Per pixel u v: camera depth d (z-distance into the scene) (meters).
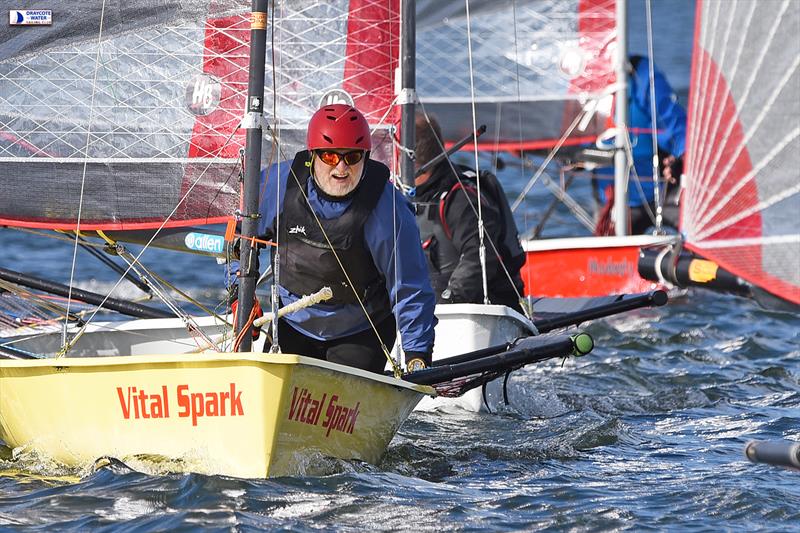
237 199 23.84
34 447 19.36
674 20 145.62
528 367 28.59
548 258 35.66
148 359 17.72
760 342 30.84
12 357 21.22
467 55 40.47
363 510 17.08
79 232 24.17
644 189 42.09
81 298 23.88
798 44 30.73
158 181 23.80
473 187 25.97
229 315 22.22
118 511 16.81
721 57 32.22
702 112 32.84
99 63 23.59
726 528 16.92
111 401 18.25
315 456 18.38
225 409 17.69
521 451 21.03
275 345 18.33
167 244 24.23
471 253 25.41
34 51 23.53
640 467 20.06
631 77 41.66
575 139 40.31
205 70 23.78
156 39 23.69
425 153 26.28
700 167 32.88
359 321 19.91
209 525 16.30
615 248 34.91
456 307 23.83
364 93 25.88
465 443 21.53
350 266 19.22
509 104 40.47
